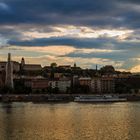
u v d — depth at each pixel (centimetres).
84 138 14825
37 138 14912
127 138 14688
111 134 15650
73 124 19050
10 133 16050
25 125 18650
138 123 19212
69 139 14662
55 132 16362
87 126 18225
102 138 14775
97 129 17125
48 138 14900
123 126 18050
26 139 14675
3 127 17850
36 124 19050
